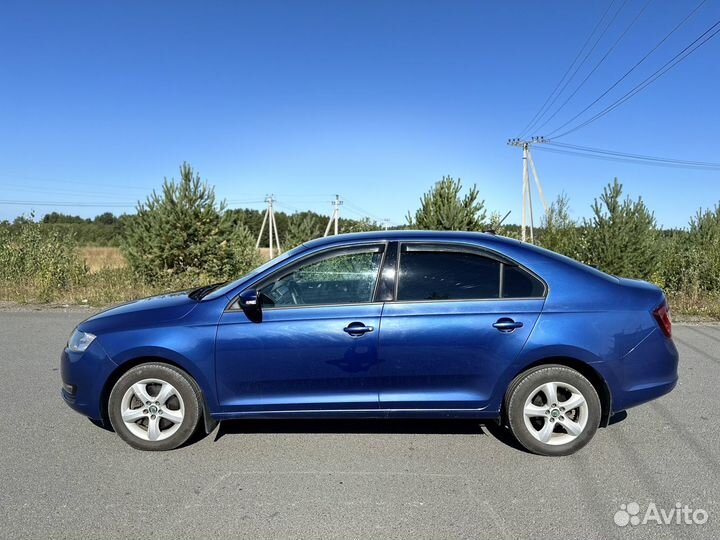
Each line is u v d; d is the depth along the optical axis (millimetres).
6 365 6289
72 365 3871
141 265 14117
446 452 3855
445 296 3764
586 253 14570
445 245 3877
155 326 3785
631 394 3740
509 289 3791
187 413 3818
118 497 3199
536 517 2979
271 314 3756
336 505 3109
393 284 3789
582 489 3301
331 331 3705
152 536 2791
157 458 3744
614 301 3766
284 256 4031
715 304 10461
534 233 29734
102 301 11719
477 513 3023
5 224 15133
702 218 15586
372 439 4086
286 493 3254
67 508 3068
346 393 3766
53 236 15156
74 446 3945
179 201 14195
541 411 3754
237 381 3760
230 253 14914
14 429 4277
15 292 12344
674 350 3861
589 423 3717
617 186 14148
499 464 3660
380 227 17188
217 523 2914
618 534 2809
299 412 3787
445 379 3732
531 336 3670
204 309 3822
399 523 2918
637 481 3402
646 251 13766
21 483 3371
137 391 3828
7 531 2826
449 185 14336
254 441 4039
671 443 4000
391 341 3689
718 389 5363
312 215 22828
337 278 3840
